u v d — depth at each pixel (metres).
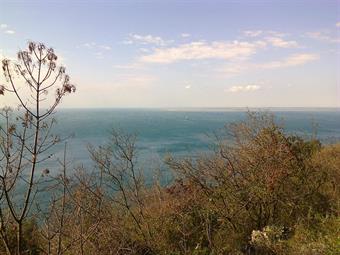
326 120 59.94
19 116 4.11
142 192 10.02
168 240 9.06
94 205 7.55
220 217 9.00
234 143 9.73
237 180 9.37
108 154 9.53
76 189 7.04
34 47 3.98
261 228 8.76
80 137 47.69
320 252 6.48
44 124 4.18
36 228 7.59
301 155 10.13
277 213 9.15
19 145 4.25
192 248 8.67
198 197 9.29
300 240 7.39
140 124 96.50
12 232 7.49
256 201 8.98
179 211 9.27
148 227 9.03
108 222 7.89
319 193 9.51
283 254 7.13
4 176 4.00
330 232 7.36
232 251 8.34
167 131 67.69
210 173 9.39
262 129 9.72
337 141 15.21
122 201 9.54
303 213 9.04
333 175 10.51
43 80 4.03
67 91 4.14
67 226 6.51
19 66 3.91
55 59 4.07
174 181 9.71
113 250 7.53
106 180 9.09
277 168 8.98
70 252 6.63
